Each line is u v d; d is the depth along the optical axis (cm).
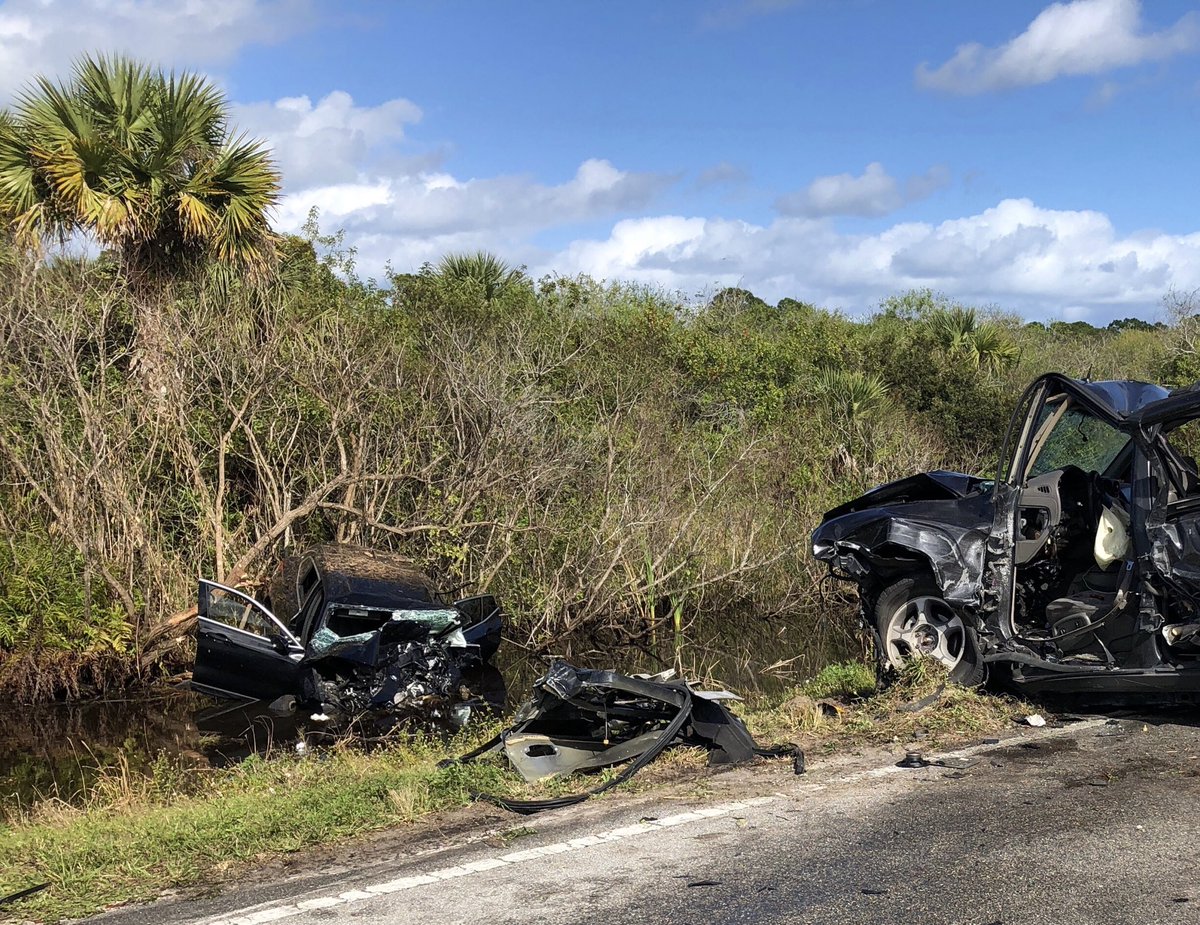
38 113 1498
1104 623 651
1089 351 3325
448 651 1082
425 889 431
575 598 1415
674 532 1521
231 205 1531
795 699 766
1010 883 408
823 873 427
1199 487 651
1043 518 713
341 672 1042
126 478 1320
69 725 1038
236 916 411
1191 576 603
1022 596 732
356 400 1448
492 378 1516
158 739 973
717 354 2438
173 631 1227
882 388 2205
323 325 1549
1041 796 514
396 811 551
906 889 407
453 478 1429
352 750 856
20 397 1318
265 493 1443
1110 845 443
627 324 2594
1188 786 517
